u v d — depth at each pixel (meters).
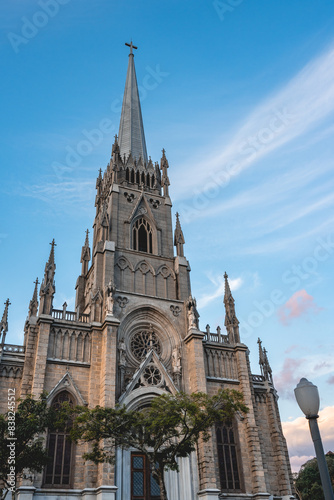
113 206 64.62
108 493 41.09
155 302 58.00
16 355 48.78
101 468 42.44
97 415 36.78
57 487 42.59
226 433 52.31
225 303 62.94
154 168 73.81
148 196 69.31
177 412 37.66
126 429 37.41
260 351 63.78
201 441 48.41
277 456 55.69
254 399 57.41
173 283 62.03
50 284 52.09
